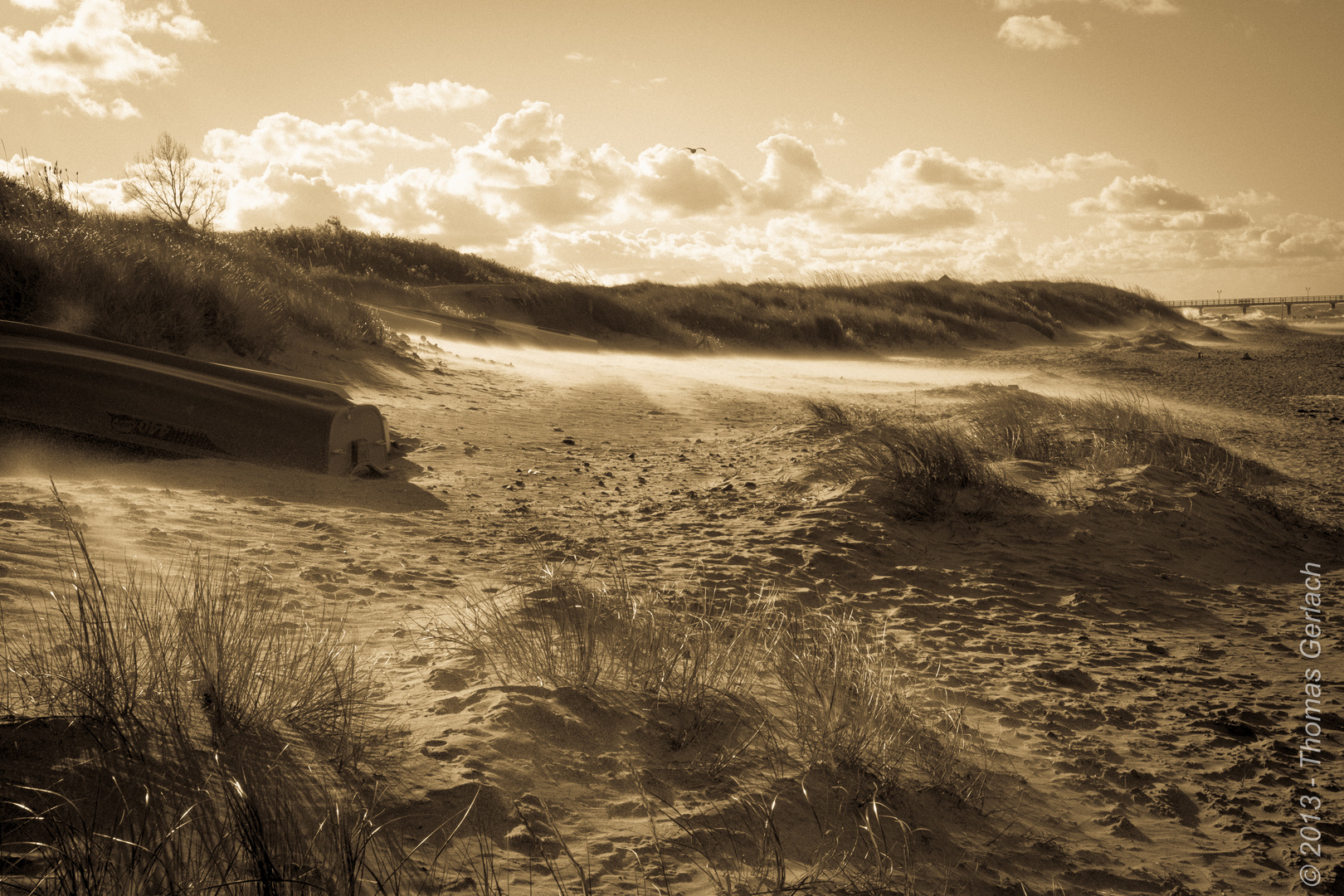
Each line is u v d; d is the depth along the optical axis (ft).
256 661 10.05
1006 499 24.82
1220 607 19.47
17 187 49.78
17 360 23.26
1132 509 24.45
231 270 43.19
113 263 34.24
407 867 7.22
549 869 7.61
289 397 24.59
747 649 13.58
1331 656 16.61
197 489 20.72
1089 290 176.96
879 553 21.08
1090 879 8.98
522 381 49.49
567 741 9.87
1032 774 11.17
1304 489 32.27
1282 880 9.37
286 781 8.05
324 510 20.66
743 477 28.58
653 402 47.62
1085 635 17.17
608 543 20.57
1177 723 13.33
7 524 14.92
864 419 38.83
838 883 7.98
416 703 10.51
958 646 15.96
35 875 6.27
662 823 8.56
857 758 10.26
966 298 141.49
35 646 9.76
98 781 7.48
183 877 6.48
